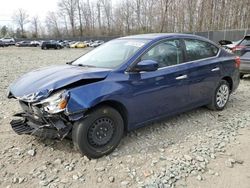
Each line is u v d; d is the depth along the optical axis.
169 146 4.14
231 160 3.75
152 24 63.47
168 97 4.46
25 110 3.82
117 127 3.89
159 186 3.18
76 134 3.57
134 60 4.06
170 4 57.44
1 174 3.40
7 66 14.80
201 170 3.52
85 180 3.30
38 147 4.02
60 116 3.48
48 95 3.42
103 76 3.75
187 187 3.19
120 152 3.92
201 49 5.21
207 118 5.29
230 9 50.56
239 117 5.38
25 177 3.35
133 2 71.38
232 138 4.45
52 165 3.59
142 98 4.08
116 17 79.75
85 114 3.55
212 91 5.39
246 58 8.62
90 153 3.67
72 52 34.75
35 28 99.06
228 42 14.53
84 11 87.06
